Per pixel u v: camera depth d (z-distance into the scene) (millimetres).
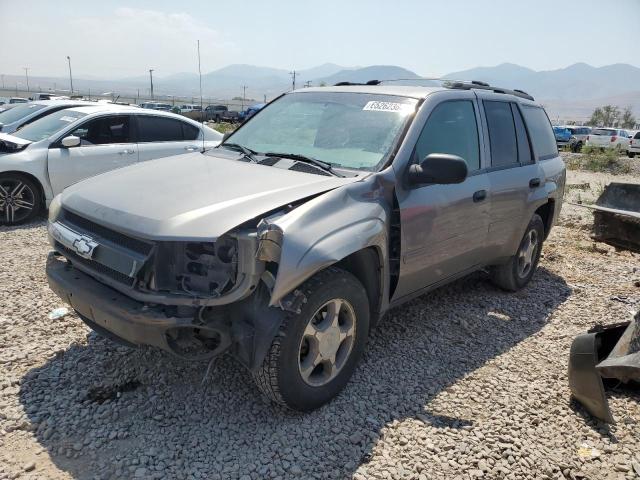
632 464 2934
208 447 2848
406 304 5035
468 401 3455
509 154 4914
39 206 7719
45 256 5984
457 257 4262
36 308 4445
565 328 4730
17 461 2664
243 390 3385
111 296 2914
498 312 5008
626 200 5418
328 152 3828
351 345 3328
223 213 2822
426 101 3990
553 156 5859
